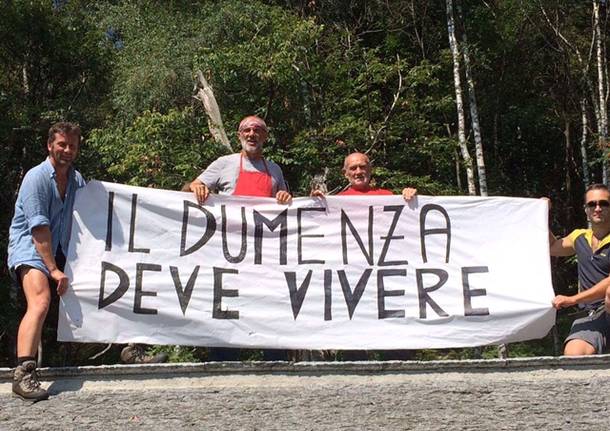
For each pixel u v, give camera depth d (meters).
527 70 21.73
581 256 5.98
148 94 18.16
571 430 5.03
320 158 16.02
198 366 5.37
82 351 16.64
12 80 19.34
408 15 20.61
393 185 16.09
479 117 21.75
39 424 4.94
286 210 6.14
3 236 17.86
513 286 6.02
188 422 5.01
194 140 15.16
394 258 6.09
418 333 5.92
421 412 5.12
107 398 5.12
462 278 6.05
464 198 6.22
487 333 5.93
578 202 22.69
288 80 16.41
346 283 6.01
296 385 5.32
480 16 20.67
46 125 17.83
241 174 6.49
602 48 20.20
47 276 5.20
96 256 5.79
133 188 5.98
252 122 6.54
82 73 19.52
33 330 5.06
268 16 18.03
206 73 16.20
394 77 18.78
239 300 5.90
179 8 21.28
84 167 16.67
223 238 6.03
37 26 18.66
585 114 20.28
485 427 5.04
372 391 5.24
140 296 5.79
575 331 5.95
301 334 5.88
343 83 17.36
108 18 21.06
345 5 20.73
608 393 5.26
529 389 5.29
